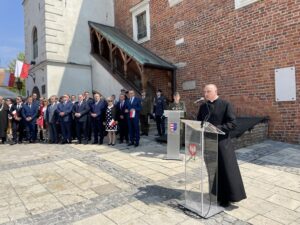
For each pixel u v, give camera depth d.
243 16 8.99
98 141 9.57
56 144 9.57
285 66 7.94
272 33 8.22
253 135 7.79
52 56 13.93
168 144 6.72
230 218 3.68
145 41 13.55
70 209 4.10
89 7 15.39
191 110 11.09
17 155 7.91
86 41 15.16
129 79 14.14
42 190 4.94
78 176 5.64
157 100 10.11
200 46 10.62
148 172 5.73
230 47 9.45
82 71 14.84
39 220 3.79
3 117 10.45
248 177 5.19
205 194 3.80
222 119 3.96
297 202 4.12
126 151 7.77
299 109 7.69
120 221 3.67
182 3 11.40
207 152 3.85
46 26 13.79
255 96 8.74
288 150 7.00
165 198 4.37
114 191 4.73
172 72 11.80
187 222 3.59
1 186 5.23
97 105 9.11
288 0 7.81
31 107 10.32
